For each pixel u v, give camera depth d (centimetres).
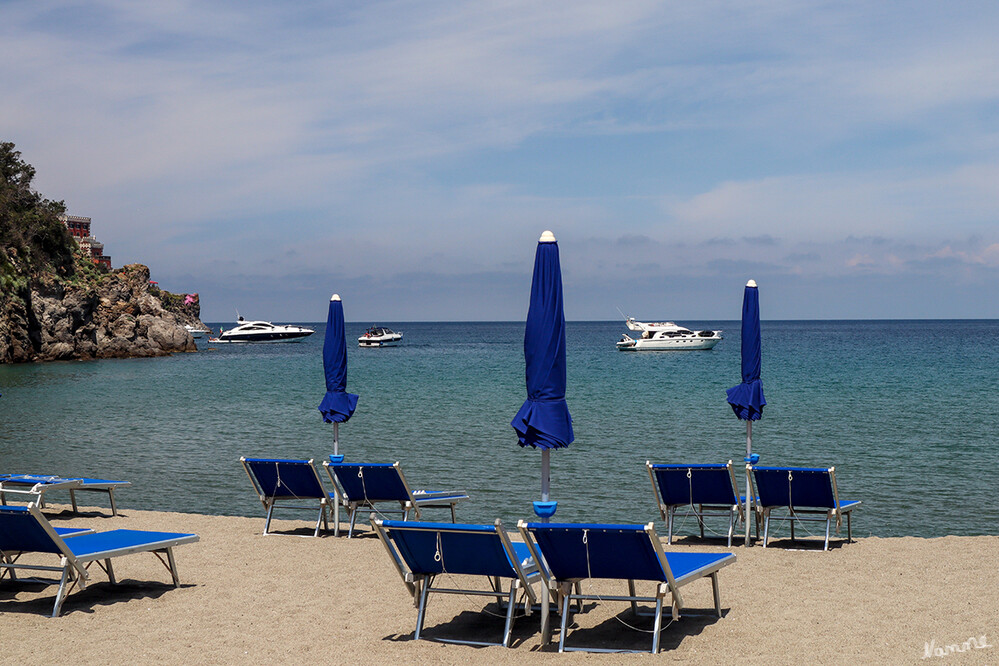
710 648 505
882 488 1290
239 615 590
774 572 709
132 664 488
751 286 889
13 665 487
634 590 606
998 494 1242
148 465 1558
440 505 908
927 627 533
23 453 1727
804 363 5300
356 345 12550
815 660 476
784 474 816
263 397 3181
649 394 3138
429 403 2805
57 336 6638
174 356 7694
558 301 520
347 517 1121
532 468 1490
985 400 2734
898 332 17112
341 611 602
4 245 6309
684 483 854
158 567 738
